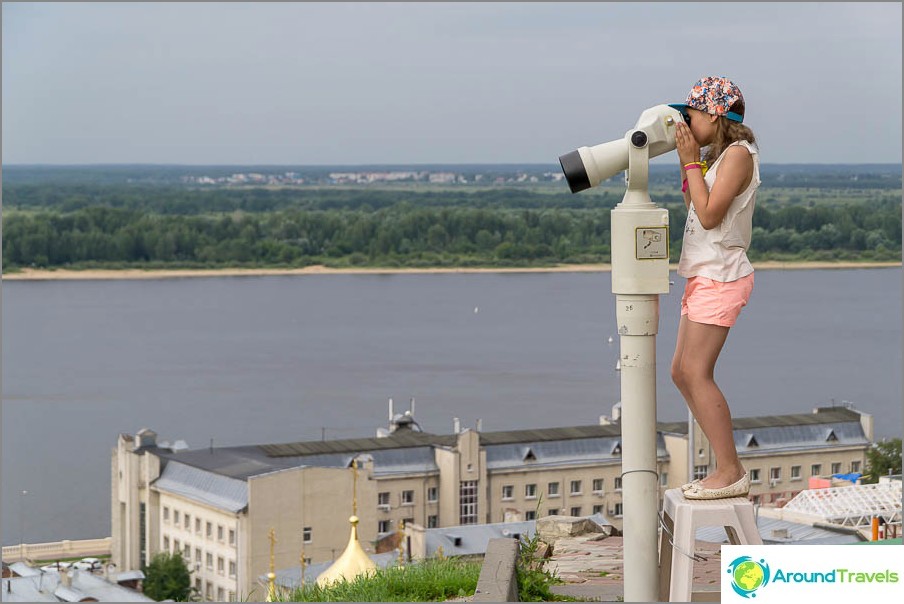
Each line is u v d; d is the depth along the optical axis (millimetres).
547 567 17234
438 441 186125
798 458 190000
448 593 16844
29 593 114438
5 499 192125
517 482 185500
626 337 11141
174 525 173750
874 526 28625
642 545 11195
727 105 11055
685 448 151750
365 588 17062
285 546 163125
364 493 170000
